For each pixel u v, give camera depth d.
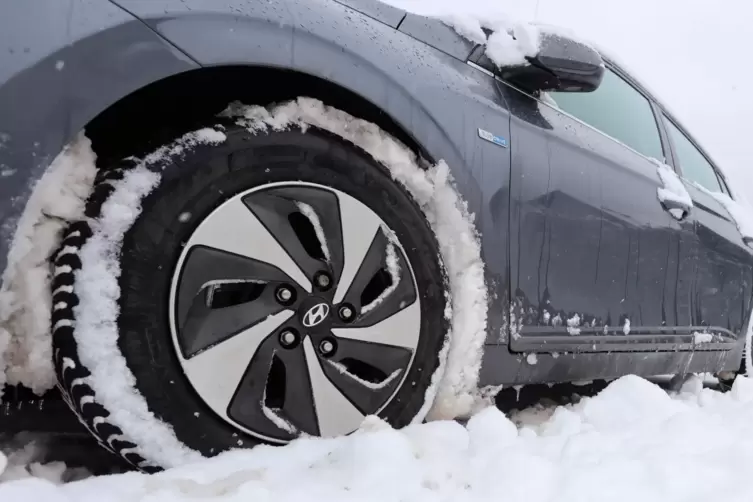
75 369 1.12
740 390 2.75
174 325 1.21
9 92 1.03
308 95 1.44
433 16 1.94
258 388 1.30
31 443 1.35
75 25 1.10
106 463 1.35
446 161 1.62
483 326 1.69
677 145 3.19
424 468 1.24
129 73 1.14
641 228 2.32
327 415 1.37
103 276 1.14
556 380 1.99
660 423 1.70
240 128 1.30
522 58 1.91
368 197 1.45
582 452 1.40
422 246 1.54
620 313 2.21
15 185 1.04
